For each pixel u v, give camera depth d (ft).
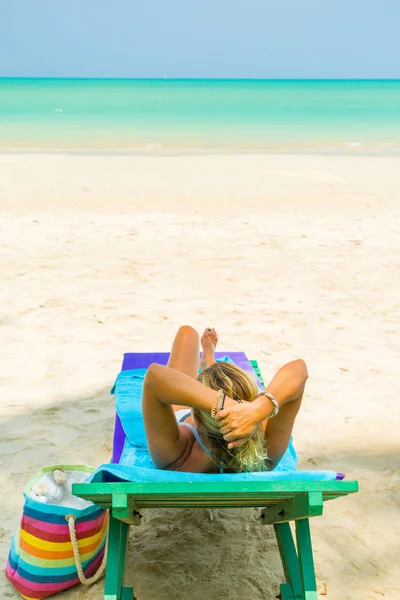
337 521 12.03
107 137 81.71
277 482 8.06
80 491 7.98
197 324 21.34
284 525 10.50
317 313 22.54
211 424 8.93
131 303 23.06
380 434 15.16
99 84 376.68
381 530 11.80
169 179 49.37
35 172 51.85
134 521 9.31
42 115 116.06
